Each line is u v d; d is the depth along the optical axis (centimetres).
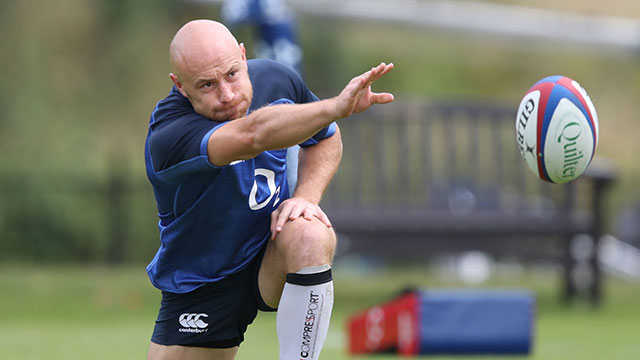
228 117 1232
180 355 1365
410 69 11400
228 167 1258
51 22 8112
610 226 8169
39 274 5475
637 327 3738
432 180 4600
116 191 6481
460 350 2534
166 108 1275
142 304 4400
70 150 7119
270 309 1374
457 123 8456
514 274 7494
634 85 11125
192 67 1202
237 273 1344
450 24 5466
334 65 9056
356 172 4459
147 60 8300
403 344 2581
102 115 8106
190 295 1343
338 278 6325
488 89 11719
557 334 3472
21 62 7275
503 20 5553
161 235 1343
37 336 3325
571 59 11125
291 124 1132
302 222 1281
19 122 7062
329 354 2747
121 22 8275
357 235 4378
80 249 6894
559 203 4662
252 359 2661
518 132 1435
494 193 4609
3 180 6756
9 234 6738
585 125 1379
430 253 4444
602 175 4541
